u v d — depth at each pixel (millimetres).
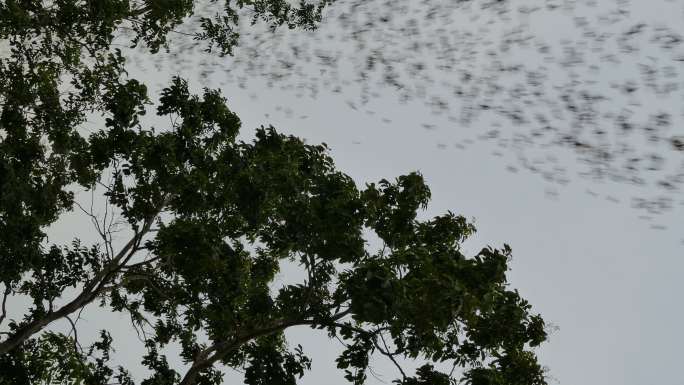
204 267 8477
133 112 9812
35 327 9062
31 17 9711
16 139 10031
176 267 9383
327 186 8672
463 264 7617
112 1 10031
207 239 8758
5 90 9797
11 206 9672
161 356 10648
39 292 10383
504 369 7965
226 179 9773
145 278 10273
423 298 6887
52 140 10297
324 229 8094
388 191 8945
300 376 9000
